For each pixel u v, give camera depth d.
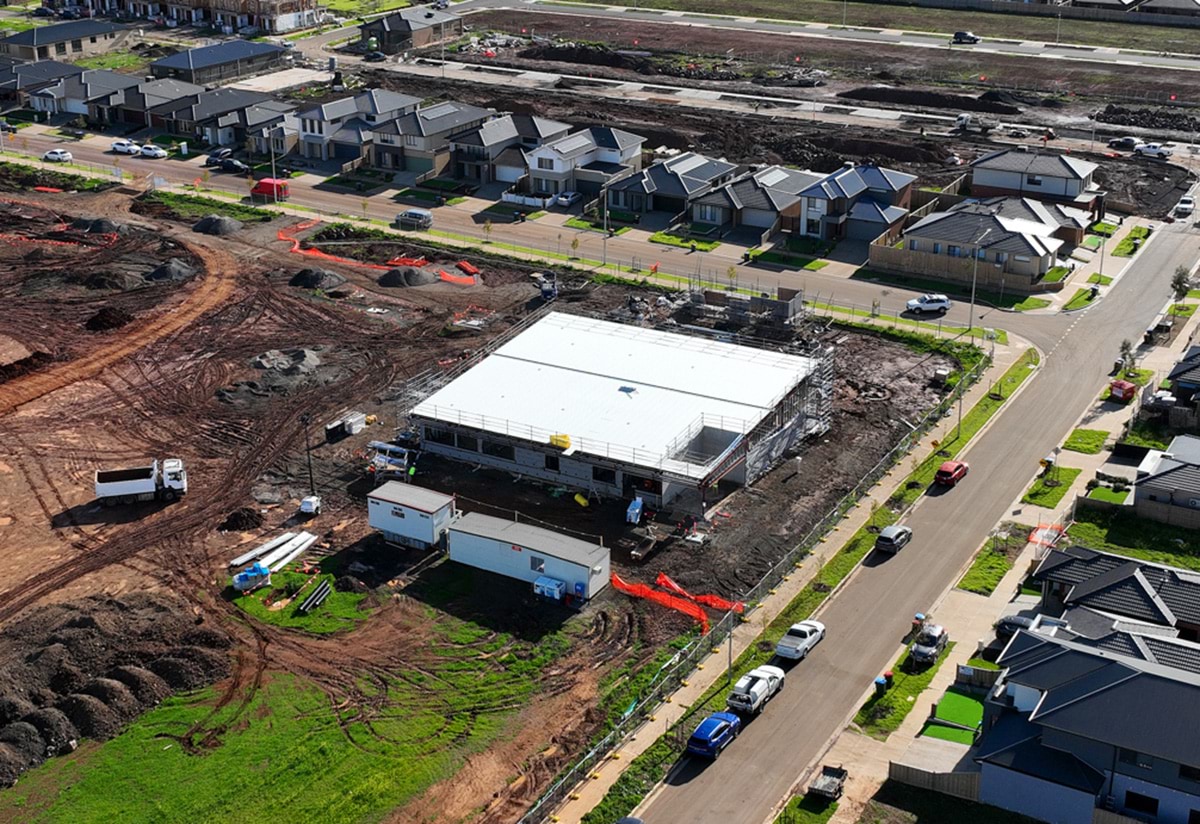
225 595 82.50
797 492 94.88
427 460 99.56
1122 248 141.88
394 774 66.94
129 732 70.12
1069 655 65.19
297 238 148.00
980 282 132.25
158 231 149.62
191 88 195.75
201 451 101.88
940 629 75.94
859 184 148.25
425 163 169.25
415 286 134.25
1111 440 100.75
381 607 81.31
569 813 64.19
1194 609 72.75
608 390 101.38
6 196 162.38
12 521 92.00
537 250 144.00
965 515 91.00
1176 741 59.53
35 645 76.81
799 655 75.31
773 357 106.81
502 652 77.06
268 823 63.62
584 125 186.50
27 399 110.50
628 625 79.56
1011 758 62.72
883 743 68.38
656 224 151.38
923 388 111.19
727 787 65.62
